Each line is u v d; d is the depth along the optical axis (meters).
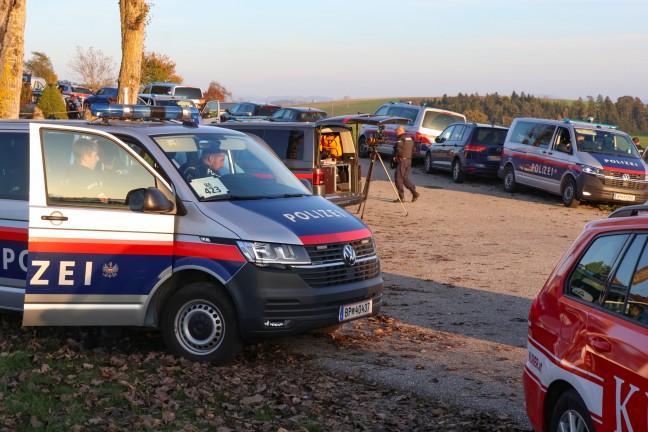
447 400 6.42
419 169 29.92
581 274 4.63
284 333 6.80
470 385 6.81
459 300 10.27
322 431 5.52
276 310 6.73
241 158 7.78
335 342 8.00
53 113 32.62
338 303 7.04
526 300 10.40
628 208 4.62
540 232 16.69
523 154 23.17
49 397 5.61
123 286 6.86
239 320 6.71
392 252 13.77
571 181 21.02
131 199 6.84
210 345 6.86
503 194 23.58
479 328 8.88
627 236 4.36
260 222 6.88
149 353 6.91
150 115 8.06
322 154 15.46
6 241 7.05
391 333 8.48
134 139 7.24
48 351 6.88
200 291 6.80
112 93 44.03
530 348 4.95
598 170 20.44
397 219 17.89
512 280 11.66
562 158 21.42
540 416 4.70
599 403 4.03
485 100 88.00
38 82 48.62
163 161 7.13
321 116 32.47
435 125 29.16
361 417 5.87
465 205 20.70
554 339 4.58
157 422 5.28
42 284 6.71
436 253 13.80
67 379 6.07
